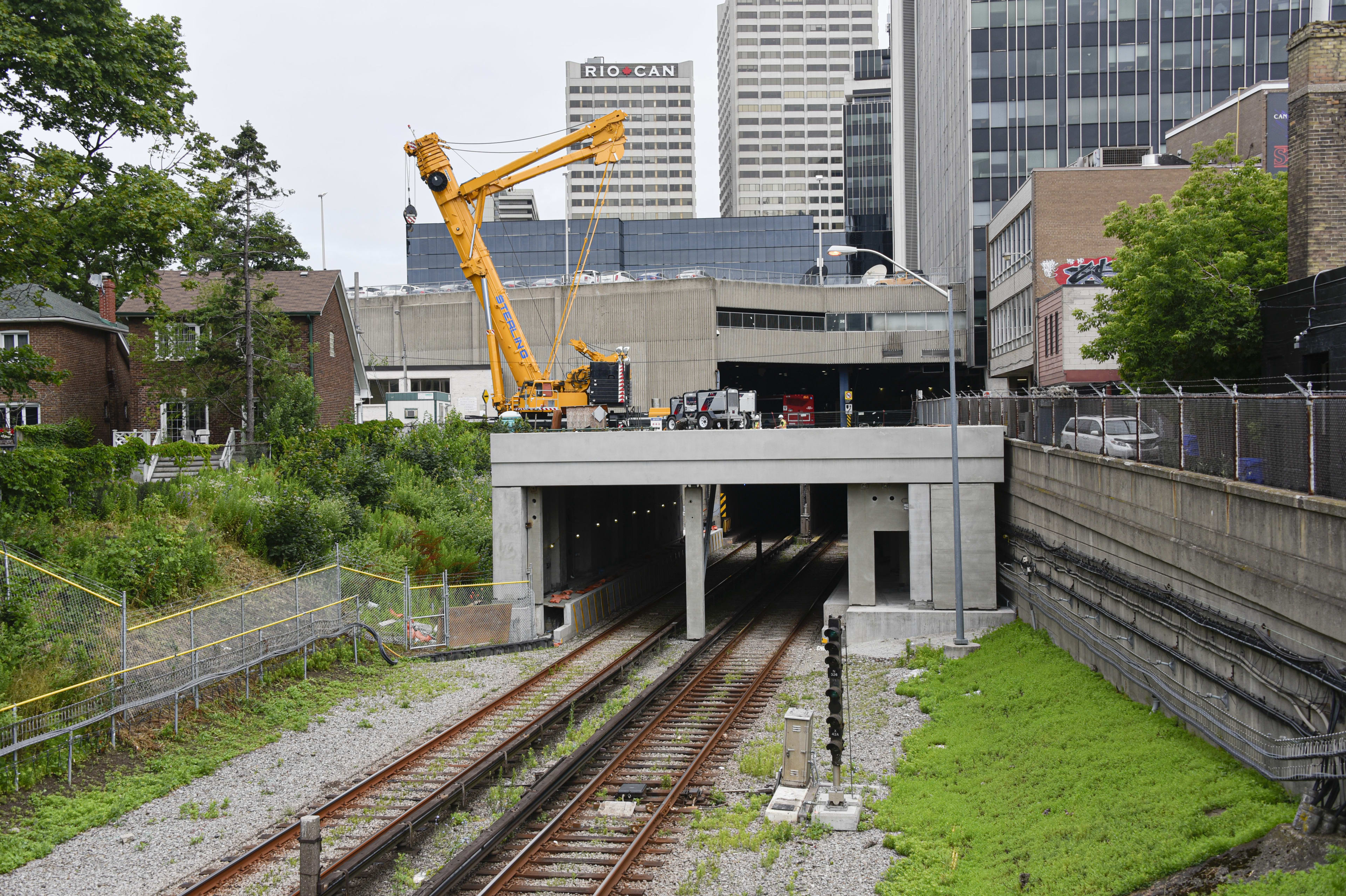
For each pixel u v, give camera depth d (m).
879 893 12.57
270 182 42.22
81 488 28.62
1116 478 20.45
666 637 32.12
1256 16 71.31
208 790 17.23
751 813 15.58
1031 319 52.50
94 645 19.80
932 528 30.11
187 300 49.53
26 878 13.50
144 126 25.17
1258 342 26.62
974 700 21.11
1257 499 14.37
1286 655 13.22
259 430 41.25
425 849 14.59
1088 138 72.62
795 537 61.03
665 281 78.00
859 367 88.12
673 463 31.27
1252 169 29.11
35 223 22.36
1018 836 13.45
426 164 43.47
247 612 24.23
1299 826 11.18
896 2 134.62
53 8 23.64
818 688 24.45
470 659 28.52
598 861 13.85
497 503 32.47
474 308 81.12
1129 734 16.28
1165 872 11.40
